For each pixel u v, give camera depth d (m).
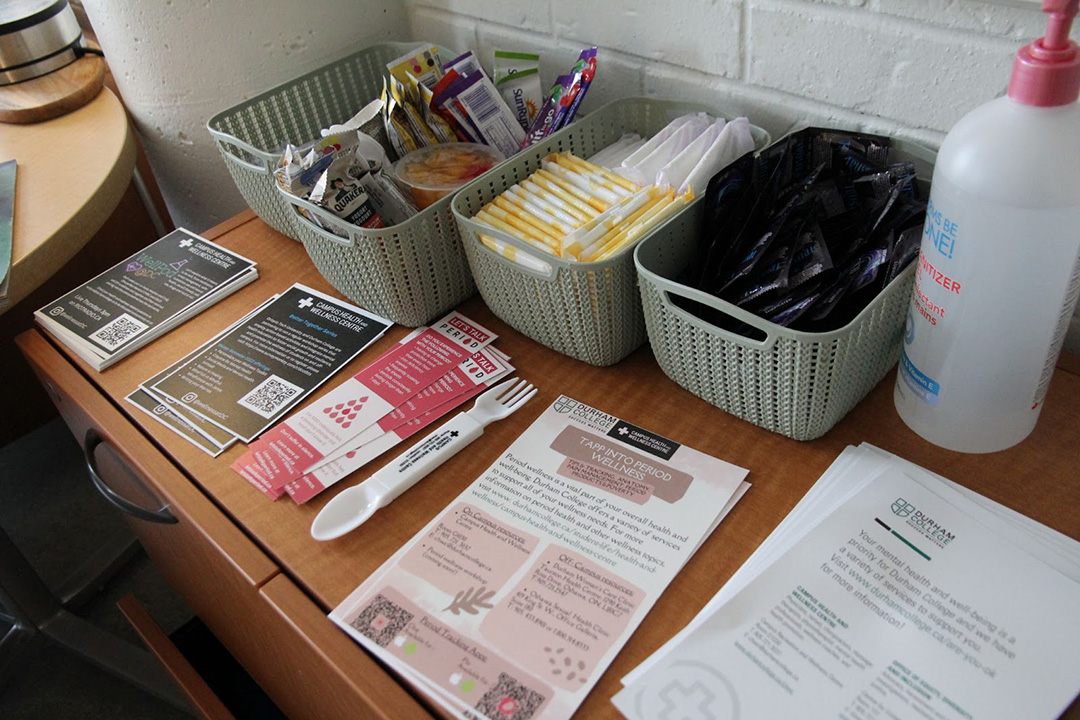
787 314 0.61
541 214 0.73
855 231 0.67
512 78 0.92
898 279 0.60
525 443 0.69
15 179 1.03
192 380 0.80
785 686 0.50
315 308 0.87
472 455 0.69
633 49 0.89
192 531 0.70
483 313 0.84
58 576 1.54
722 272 0.68
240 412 0.76
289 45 1.04
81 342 0.86
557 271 0.66
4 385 1.49
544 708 0.51
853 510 0.58
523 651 0.54
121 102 1.18
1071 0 0.45
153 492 0.74
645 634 0.54
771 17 0.76
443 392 0.75
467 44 1.07
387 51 1.07
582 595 0.57
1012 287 0.53
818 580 0.55
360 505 0.66
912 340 0.61
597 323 0.70
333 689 0.60
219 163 1.12
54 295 1.42
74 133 1.12
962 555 0.55
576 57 0.96
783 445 0.65
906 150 0.73
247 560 0.63
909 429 0.65
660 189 0.72
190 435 0.75
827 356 0.58
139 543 1.54
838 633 0.52
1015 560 0.54
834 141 0.71
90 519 1.63
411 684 0.53
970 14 0.64
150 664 1.32
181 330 0.87
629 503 0.63
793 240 0.64
